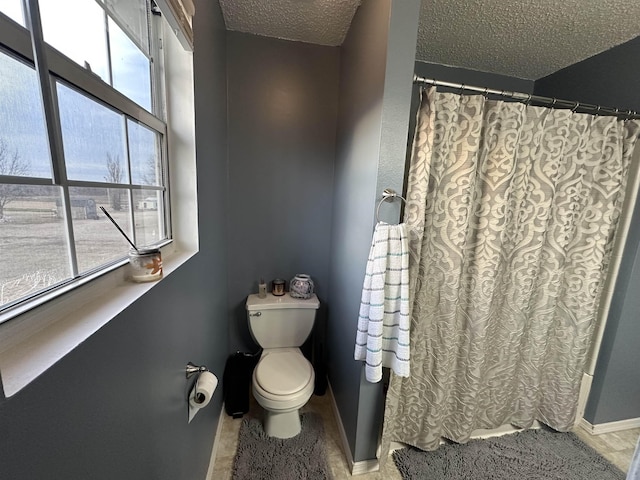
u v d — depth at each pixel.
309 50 1.72
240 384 1.68
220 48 1.43
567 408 1.52
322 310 2.01
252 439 1.50
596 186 1.34
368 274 1.12
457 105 1.14
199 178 1.07
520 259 1.33
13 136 0.38
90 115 0.56
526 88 1.94
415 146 1.12
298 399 1.39
